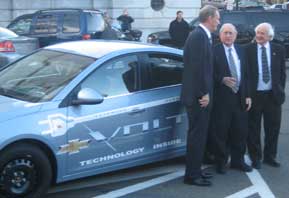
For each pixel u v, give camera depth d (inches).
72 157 219.5
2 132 201.0
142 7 1069.1
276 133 279.0
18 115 207.5
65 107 217.5
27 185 210.4
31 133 205.9
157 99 247.3
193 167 245.1
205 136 243.9
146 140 245.1
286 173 270.2
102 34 585.6
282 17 743.7
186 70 236.7
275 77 271.6
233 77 257.6
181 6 1096.2
